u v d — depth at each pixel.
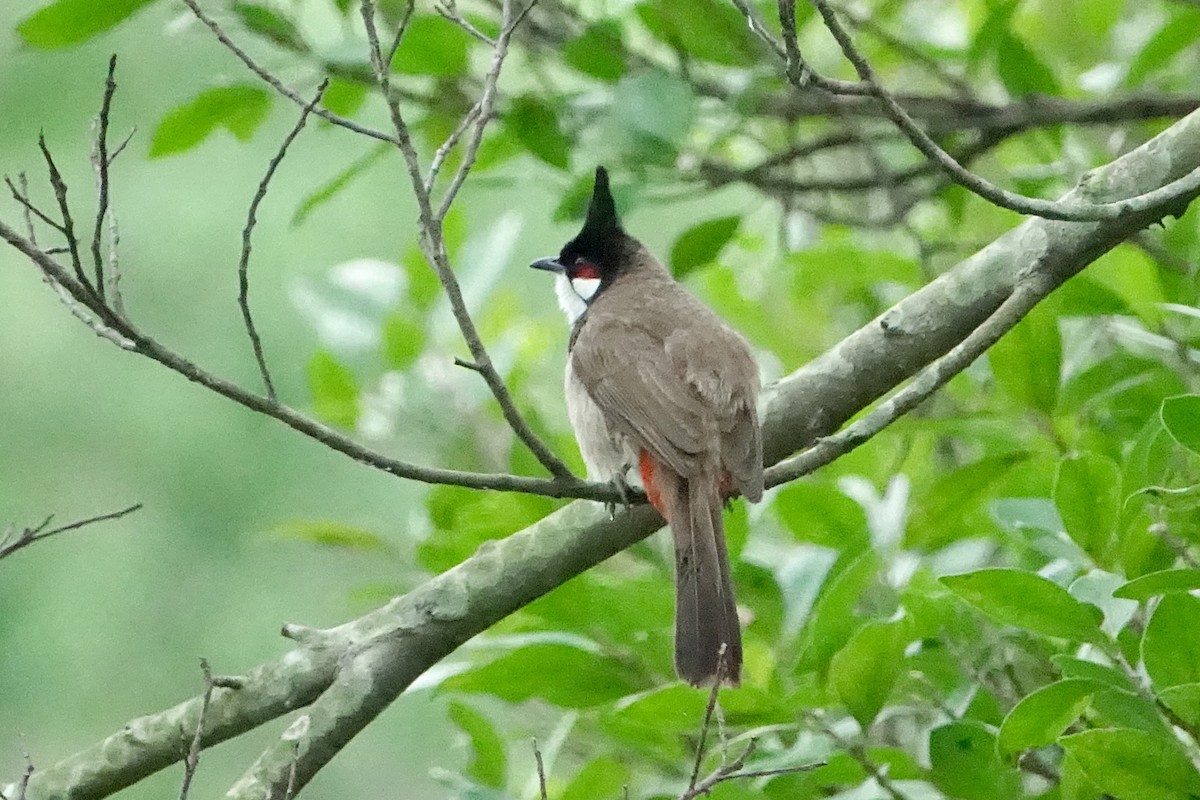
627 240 8.65
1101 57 10.91
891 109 6.15
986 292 7.25
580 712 7.35
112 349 14.45
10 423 14.16
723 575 6.66
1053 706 5.92
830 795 7.04
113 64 5.46
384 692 6.92
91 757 6.84
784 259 8.92
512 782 7.76
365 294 9.58
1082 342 8.17
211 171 14.80
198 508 14.20
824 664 6.70
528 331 10.15
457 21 6.31
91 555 13.96
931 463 9.01
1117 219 6.43
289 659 6.94
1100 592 6.24
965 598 5.98
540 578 7.08
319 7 11.07
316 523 8.54
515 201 14.91
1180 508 6.23
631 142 8.37
